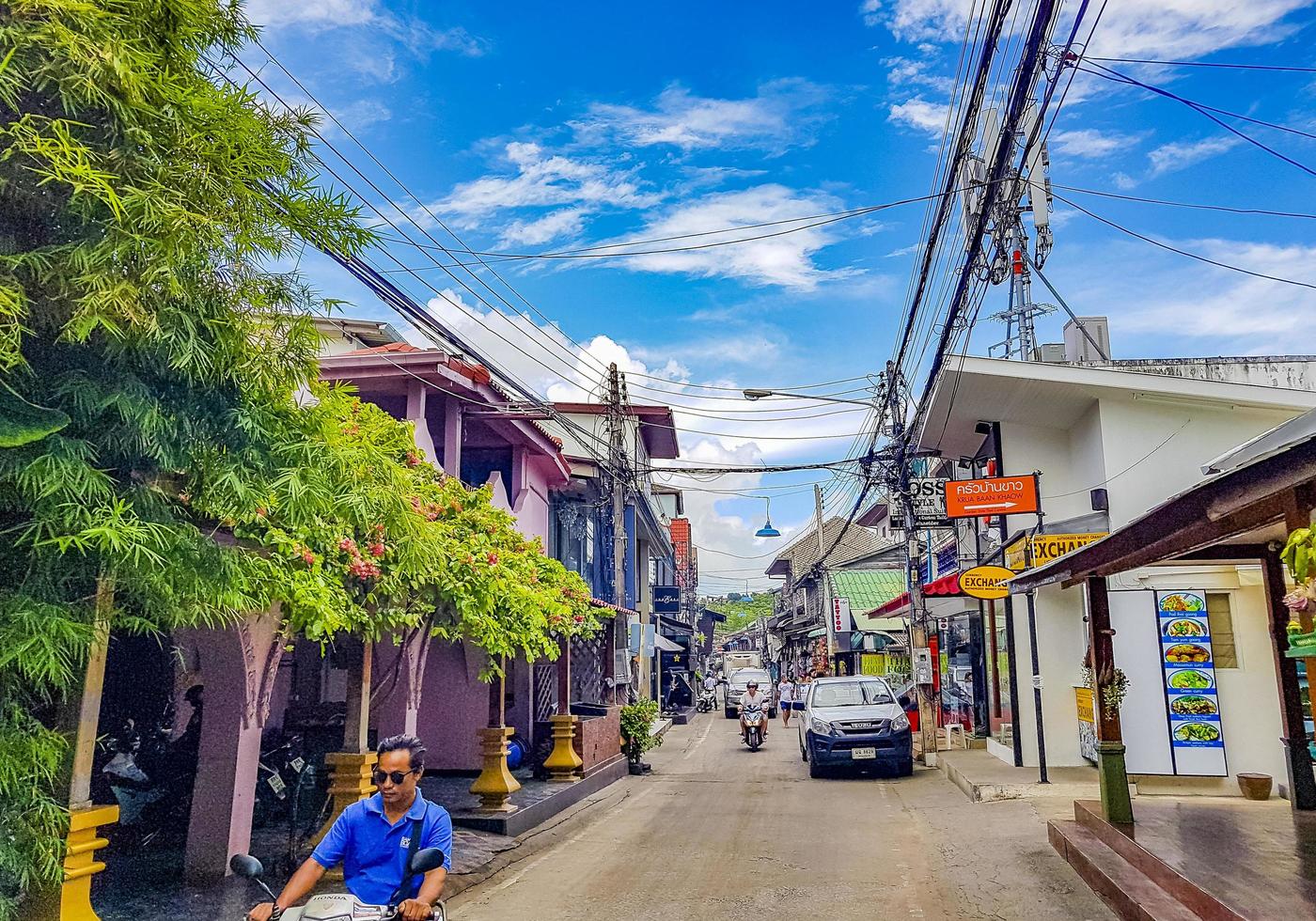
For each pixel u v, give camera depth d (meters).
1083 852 7.62
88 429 3.94
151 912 6.61
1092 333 17.14
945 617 21.91
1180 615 12.31
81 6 3.52
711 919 6.99
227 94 4.21
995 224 8.64
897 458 16.78
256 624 7.51
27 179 3.64
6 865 3.74
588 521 23.66
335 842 4.07
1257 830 7.48
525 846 9.94
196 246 3.92
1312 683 5.98
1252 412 12.89
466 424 15.70
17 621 3.57
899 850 9.55
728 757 20.75
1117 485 13.12
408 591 7.58
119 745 8.52
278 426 4.75
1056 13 6.32
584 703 17.00
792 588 49.59
